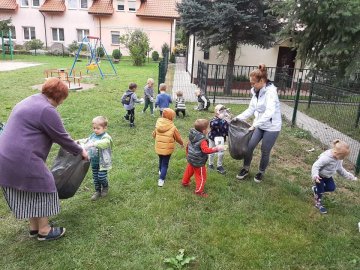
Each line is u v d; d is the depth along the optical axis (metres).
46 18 32.44
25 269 2.95
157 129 4.57
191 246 3.36
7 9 32.09
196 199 4.34
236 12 12.23
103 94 11.79
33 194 2.97
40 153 2.90
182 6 13.67
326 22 6.72
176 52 35.44
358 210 4.33
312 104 10.48
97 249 3.26
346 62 7.30
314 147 7.05
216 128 5.19
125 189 4.54
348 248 3.49
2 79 14.32
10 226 3.60
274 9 7.63
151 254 3.22
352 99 8.71
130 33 27.48
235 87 16.22
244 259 3.20
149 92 8.87
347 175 4.23
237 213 4.03
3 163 2.82
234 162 5.80
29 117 2.83
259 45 14.11
